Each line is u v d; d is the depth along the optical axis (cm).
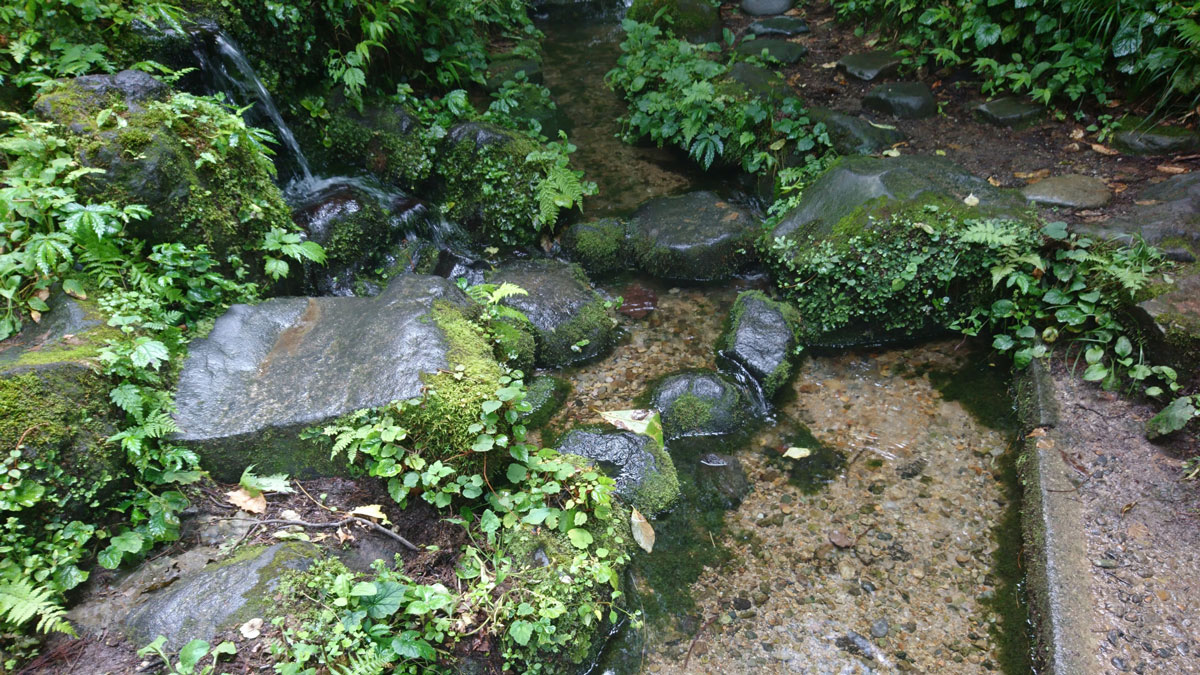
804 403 416
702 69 623
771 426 402
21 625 239
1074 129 529
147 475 288
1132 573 298
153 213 338
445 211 537
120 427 290
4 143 317
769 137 569
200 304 353
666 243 502
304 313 365
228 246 370
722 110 587
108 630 246
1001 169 502
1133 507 324
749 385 423
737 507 358
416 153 538
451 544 296
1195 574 295
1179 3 486
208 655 238
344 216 461
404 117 548
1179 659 268
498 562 286
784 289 475
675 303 488
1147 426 356
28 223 320
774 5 802
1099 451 351
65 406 270
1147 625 279
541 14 907
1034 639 290
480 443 302
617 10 908
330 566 270
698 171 604
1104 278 396
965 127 556
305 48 527
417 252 490
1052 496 333
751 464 380
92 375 285
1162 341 367
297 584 260
